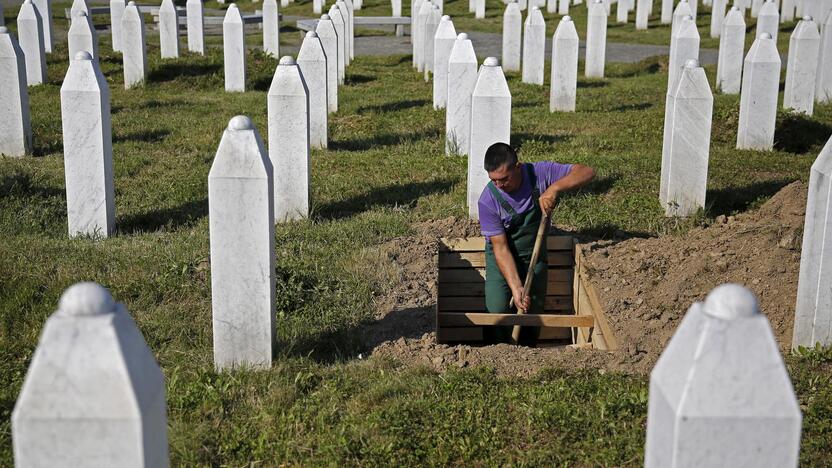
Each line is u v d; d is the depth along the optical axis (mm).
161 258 6668
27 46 15133
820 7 20609
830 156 4871
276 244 6996
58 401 2369
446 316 6156
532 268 6105
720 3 23250
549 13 28438
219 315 4871
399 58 21297
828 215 4895
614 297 6156
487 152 6086
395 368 5055
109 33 23844
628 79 17594
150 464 2469
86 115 7152
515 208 6285
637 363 5094
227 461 4109
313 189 8719
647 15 25859
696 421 2338
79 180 7270
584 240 7242
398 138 11234
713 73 17672
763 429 2342
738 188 8695
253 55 17047
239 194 4695
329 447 4113
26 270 6398
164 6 17047
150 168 9641
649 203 8141
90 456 2396
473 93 7664
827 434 4227
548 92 15438
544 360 5133
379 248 6930
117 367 2371
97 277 6328
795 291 5770
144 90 15242
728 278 6074
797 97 12742
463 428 4270
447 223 7633
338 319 5684
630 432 4234
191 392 4645
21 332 5555
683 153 7734
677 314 5770
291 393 4660
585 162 9680
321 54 10211
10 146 9883
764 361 2336
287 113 7602
